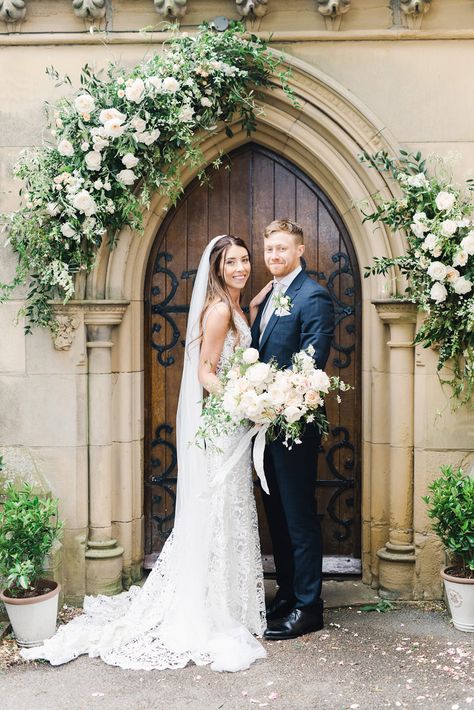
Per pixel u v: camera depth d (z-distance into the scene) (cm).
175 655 366
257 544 396
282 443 389
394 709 319
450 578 393
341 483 468
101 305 427
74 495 433
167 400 469
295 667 357
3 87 432
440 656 366
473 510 385
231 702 327
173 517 471
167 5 418
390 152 426
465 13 423
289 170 459
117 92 409
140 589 432
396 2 426
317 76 424
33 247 418
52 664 361
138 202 427
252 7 419
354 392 465
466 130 427
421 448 432
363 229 439
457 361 423
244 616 386
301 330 389
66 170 409
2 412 434
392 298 423
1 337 433
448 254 398
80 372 433
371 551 450
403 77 427
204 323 397
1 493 423
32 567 373
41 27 431
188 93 413
